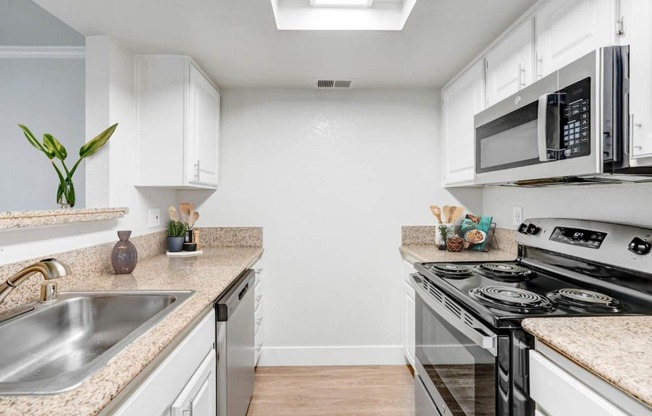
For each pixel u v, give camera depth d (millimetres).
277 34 1779
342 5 1720
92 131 1766
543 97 1157
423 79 2434
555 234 1622
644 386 613
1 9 1967
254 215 2607
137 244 2000
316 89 2613
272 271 2611
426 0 1474
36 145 1511
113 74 1806
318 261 2629
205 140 2266
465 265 1857
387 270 2637
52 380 660
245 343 1804
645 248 1178
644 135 911
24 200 2355
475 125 1809
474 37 1811
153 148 2016
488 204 2553
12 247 1173
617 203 1412
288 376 2426
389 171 2639
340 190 2631
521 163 1386
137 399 748
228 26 1698
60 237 1397
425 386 1667
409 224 2646
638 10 935
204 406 1185
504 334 1019
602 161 992
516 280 1518
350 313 2639
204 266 1831
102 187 1763
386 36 1803
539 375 924
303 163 2619
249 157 2607
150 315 1279
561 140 1145
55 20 2066
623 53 979
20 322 1037
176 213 2430
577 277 1464
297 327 2623
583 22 1172
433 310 1555
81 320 1256
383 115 2637
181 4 1505
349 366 2594
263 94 2605
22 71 2375
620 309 1087
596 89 998
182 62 2023
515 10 1546
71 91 2373
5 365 986
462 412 1246
